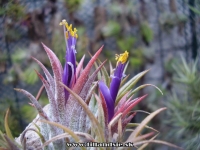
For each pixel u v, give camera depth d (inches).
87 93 7.0
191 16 16.9
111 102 6.7
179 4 20.0
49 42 19.6
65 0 19.8
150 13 21.3
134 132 6.1
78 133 6.1
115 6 20.1
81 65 7.5
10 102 18.7
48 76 7.2
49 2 19.3
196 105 12.9
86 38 19.9
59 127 6.3
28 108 18.8
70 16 20.1
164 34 22.1
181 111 14.4
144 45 21.1
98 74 8.1
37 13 19.1
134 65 21.0
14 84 20.2
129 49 20.7
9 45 20.2
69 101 6.8
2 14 18.0
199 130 13.3
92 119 6.0
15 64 19.8
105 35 20.1
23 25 19.0
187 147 13.6
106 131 6.4
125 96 7.2
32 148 7.6
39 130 7.3
